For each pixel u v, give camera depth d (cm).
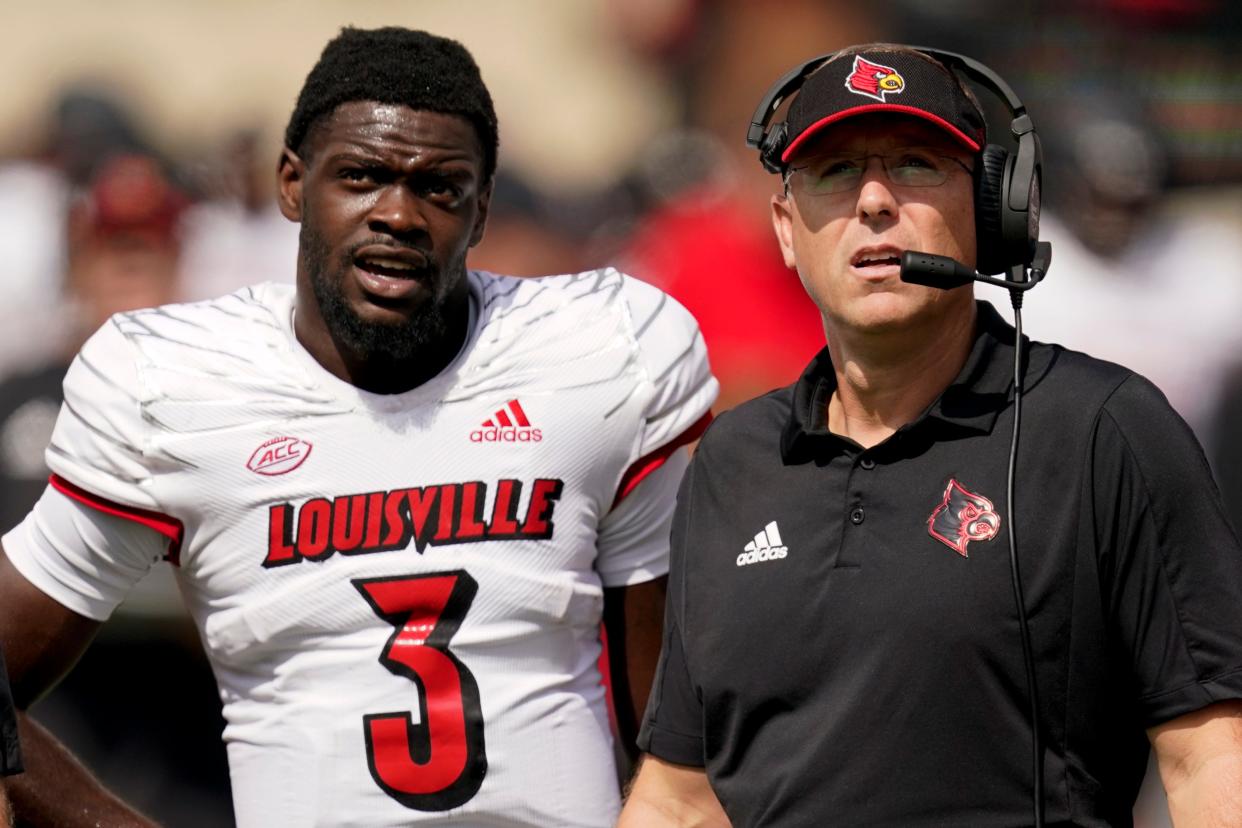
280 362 983
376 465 970
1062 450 795
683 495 902
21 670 998
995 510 793
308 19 2500
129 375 983
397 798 949
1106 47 2367
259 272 2108
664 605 1034
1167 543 773
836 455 840
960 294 841
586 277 1046
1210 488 783
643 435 1002
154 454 970
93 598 1004
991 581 784
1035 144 842
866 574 806
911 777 786
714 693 845
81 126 2128
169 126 2264
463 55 998
